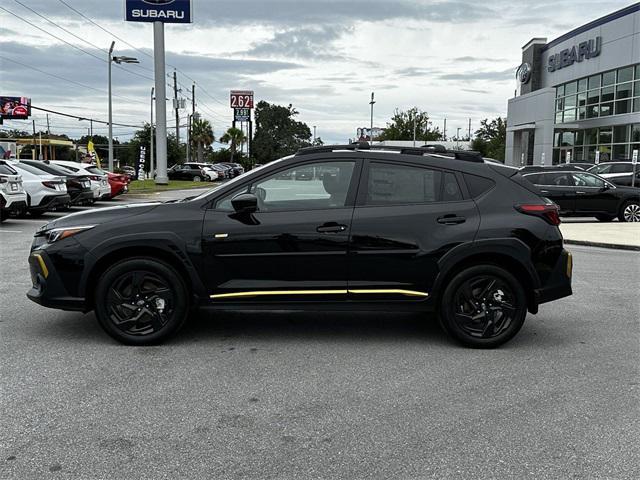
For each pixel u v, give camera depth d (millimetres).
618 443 3643
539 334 6012
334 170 5504
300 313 6723
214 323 6266
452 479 3213
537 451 3533
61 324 6121
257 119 123688
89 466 3307
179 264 5355
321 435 3711
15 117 65688
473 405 4195
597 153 27469
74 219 5520
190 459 3398
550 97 39719
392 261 5363
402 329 6125
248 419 3930
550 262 5469
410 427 3834
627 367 5035
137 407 4094
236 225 5324
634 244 13008
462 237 5352
